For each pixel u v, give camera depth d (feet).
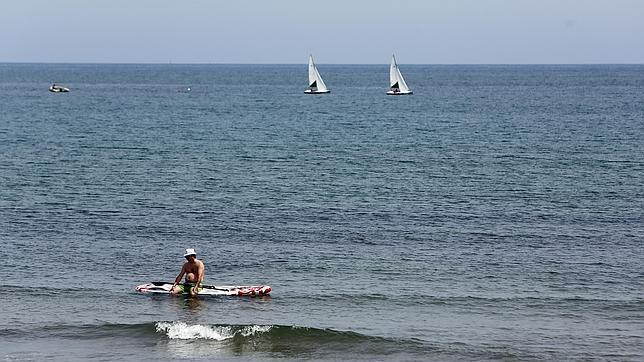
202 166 595.88
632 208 442.50
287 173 562.66
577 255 343.46
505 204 452.76
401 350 239.91
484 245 360.28
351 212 428.56
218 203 451.12
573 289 296.71
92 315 267.39
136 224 397.19
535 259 337.11
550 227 395.55
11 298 282.15
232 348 241.96
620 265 328.49
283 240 367.25
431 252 347.77
